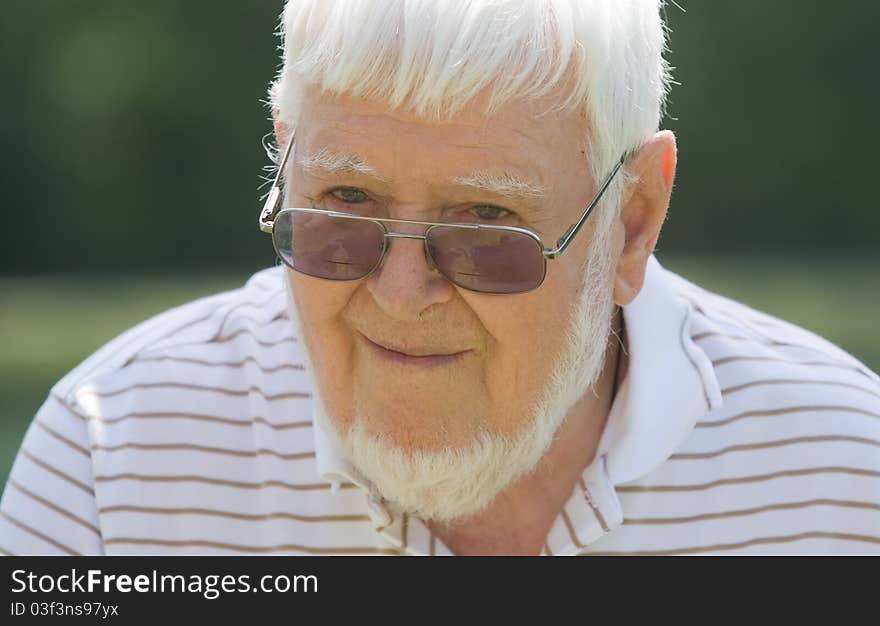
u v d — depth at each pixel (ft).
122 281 215.31
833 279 183.73
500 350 25.70
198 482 29.32
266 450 29.22
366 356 25.91
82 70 245.65
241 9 251.60
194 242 250.37
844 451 28.96
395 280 24.89
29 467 29.99
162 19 250.16
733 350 30.09
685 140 252.83
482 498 26.84
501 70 23.94
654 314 29.22
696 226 254.06
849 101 251.60
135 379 30.35
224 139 251.19
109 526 29.22
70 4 248.32
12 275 237.86
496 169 24.41
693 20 252.01
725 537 28.55
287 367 29.73
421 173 24.48
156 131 248.32
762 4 251.19
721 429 29.04
